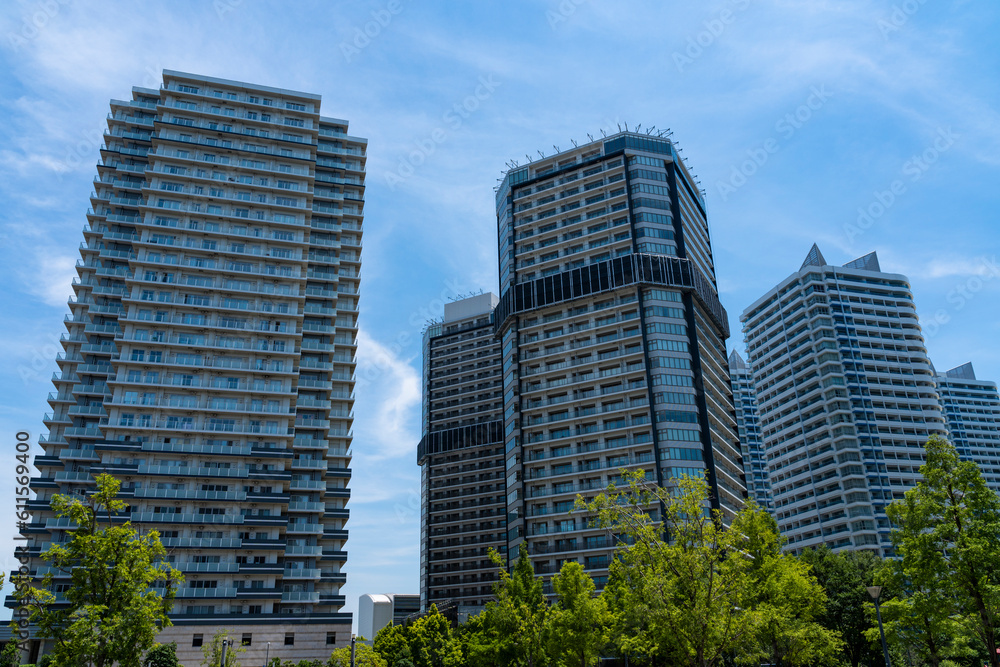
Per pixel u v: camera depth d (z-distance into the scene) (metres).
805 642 53.34
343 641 92.38
